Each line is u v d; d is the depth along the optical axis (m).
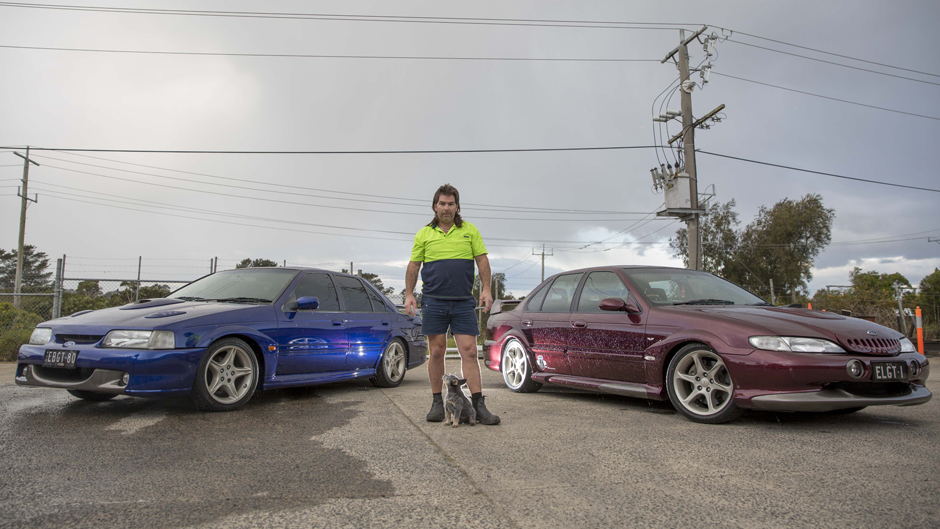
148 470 2.69
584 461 2.90
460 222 4.02
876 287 22.11
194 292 5.38
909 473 2.70
